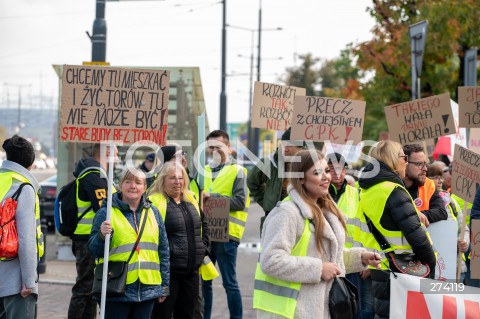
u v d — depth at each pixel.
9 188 8.05
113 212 8.50
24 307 8.15
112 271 8.37
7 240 7.92
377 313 8.48
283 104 10.79
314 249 7.00
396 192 8.14
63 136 8.66
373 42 26.98
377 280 8.43
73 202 10.52
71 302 10.70
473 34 25.66
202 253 9.62
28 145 8.20
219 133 11.79
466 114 10.43
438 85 27.05
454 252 9.29
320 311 6.93
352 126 9.80
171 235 9.40
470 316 7.84
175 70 16.45
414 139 10.60
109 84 8.66
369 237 8.65
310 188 7.05
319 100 9.78
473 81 19.69
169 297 9.46
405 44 26.06
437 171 11.01
